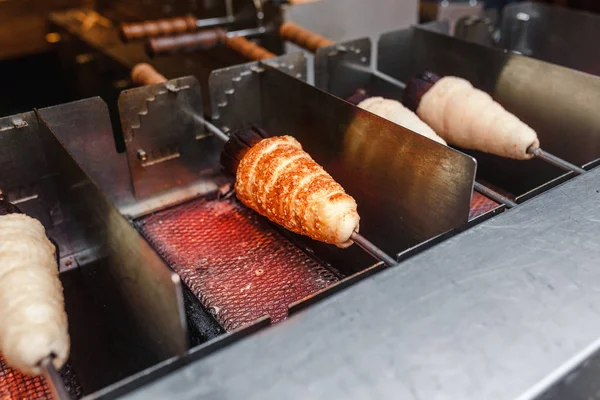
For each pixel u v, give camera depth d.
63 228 0.49
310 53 0.66
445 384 0.25
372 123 0.43
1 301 0.31
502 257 0.32
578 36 0.73
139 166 0.52
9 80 0.95
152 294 0.30
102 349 0.39
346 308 0.29
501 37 0.77
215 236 0.50
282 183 0.41
